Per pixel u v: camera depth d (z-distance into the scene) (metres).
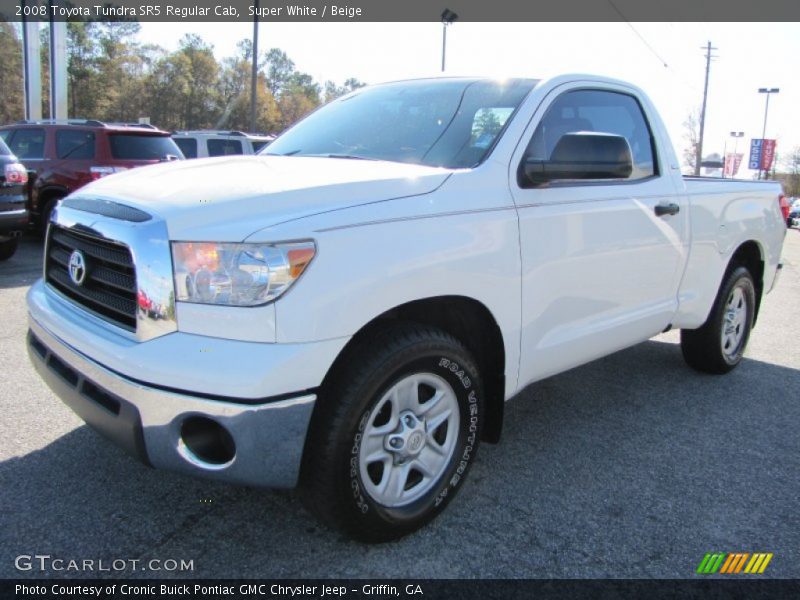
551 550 2.71
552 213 3.13
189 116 75.00
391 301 2.47
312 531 2.76
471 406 2.88
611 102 3.79
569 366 3.49
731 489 3.28
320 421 2.39
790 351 5.98
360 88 4.15
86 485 3.03
